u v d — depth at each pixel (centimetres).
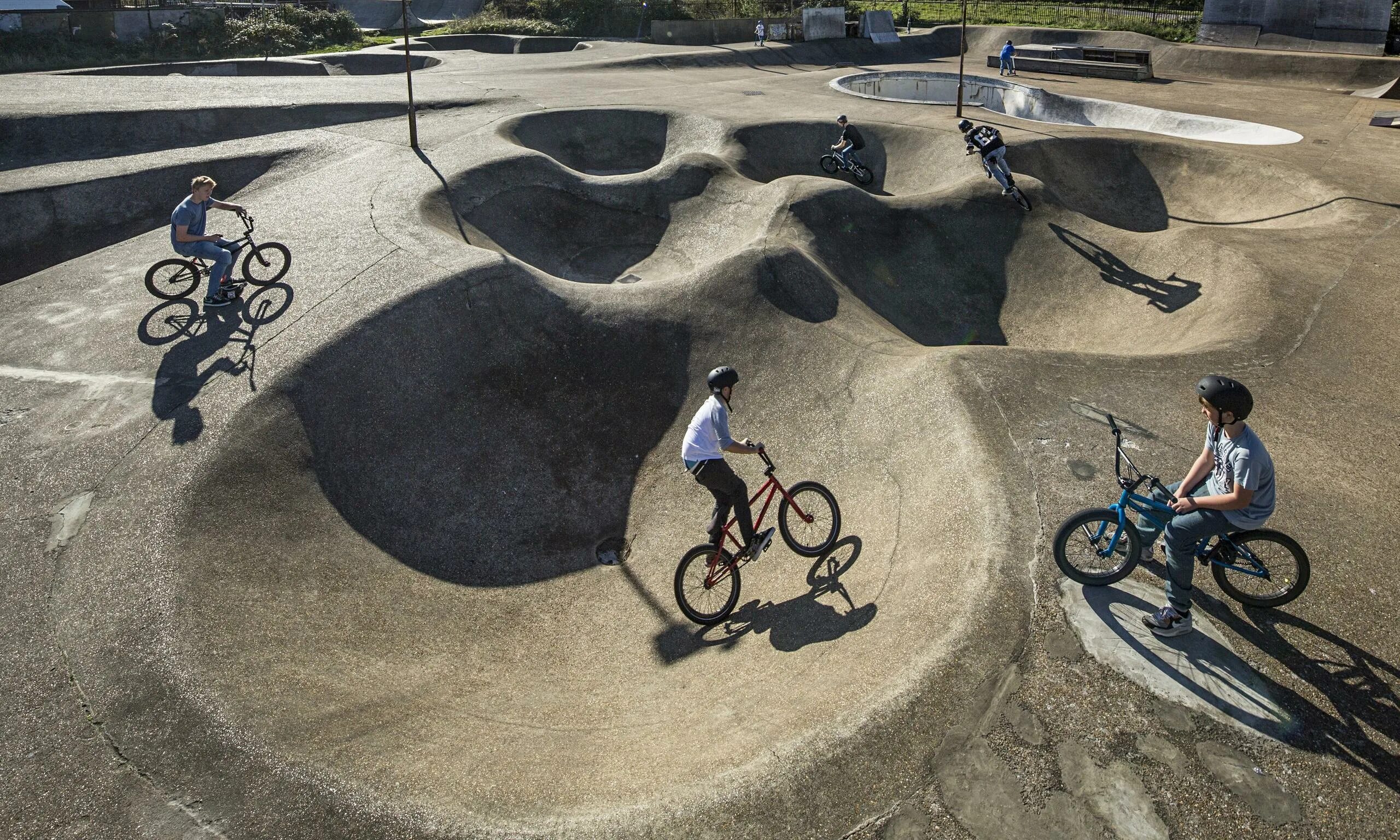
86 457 702
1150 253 1284
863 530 678
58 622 535
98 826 397
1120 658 459
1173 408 721
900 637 502
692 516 795
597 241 1412
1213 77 2809
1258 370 795
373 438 805
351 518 725
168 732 448
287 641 550
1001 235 1391
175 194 1352
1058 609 495
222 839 386
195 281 930
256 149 1500
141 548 596
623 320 980
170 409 758
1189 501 436
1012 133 1789
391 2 4722
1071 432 681
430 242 1056
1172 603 464
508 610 689
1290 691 436
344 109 1814
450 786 414
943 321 1290
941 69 3095
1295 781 388
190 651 506
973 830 372
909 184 1781
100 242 1256
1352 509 582
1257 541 514
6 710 468
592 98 2156
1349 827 367
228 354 838
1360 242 1156
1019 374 768
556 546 778
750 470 827
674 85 2475
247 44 3297
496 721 504
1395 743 405
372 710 495
